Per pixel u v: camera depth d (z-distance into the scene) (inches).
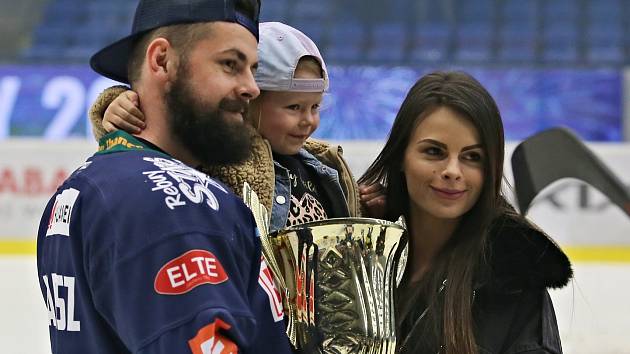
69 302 62.6
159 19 65.8
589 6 438.6
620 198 90.0
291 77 80.6
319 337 68.1
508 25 431.2
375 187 88.7
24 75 339.0
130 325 57.6
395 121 82.8
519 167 91.6
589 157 89.7
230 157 66.1
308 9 441.1
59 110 339.0
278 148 82.4
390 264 70.7
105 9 443.2
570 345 207.2
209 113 64.4
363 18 436.5
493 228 80.7
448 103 79.0
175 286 57.4
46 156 290.2
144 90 66.9
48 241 66.1
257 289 63.0
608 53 419.8
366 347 67.9
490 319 78.6
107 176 62.3
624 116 336.5
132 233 58.8
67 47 427.2
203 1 64.9
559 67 411.2
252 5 67.3
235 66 65.7
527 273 79.0
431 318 78.7
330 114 330.0
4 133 339.0
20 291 253.3
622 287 254.8
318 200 83.4
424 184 80.4
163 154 64.6
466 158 80.1
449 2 442.0
